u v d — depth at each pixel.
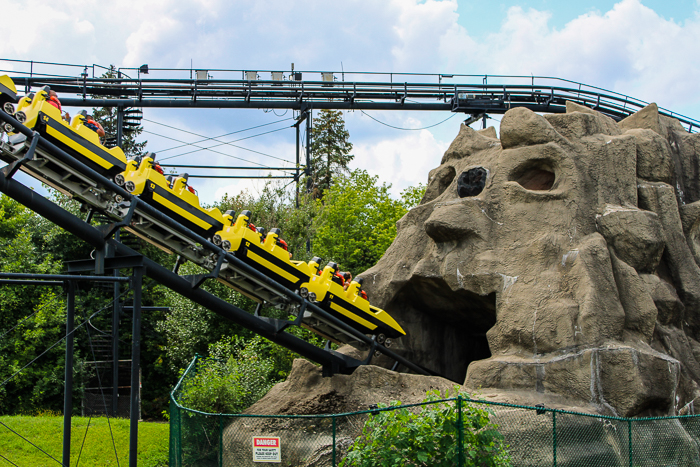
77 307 30.89
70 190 11.91
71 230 12.11
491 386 13.39
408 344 17.16
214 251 13.11
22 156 11.25
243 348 23.09
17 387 26.72
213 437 11.73
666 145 17.03
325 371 14.86
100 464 14.83
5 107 10.96
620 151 15.66
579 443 11.07
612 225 14.63
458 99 30.91
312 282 14.58
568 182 15.02
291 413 13.65
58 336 28.89
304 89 29.66
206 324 25.09
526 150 15.65
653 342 14.47
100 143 11.92
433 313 17.48
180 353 25.20
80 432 16.97
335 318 14.94
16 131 11.05
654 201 16.08
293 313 14.45
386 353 15.90
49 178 11.73
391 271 17.09
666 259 15.92
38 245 33.94
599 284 13.75
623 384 12.66
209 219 13.10
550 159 15.34
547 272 14.23
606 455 11.05
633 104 32.31
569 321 13.38
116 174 11.97
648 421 11.52
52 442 16.11
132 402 12.22
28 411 26.92
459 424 8.97
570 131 15.97
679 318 15.22
